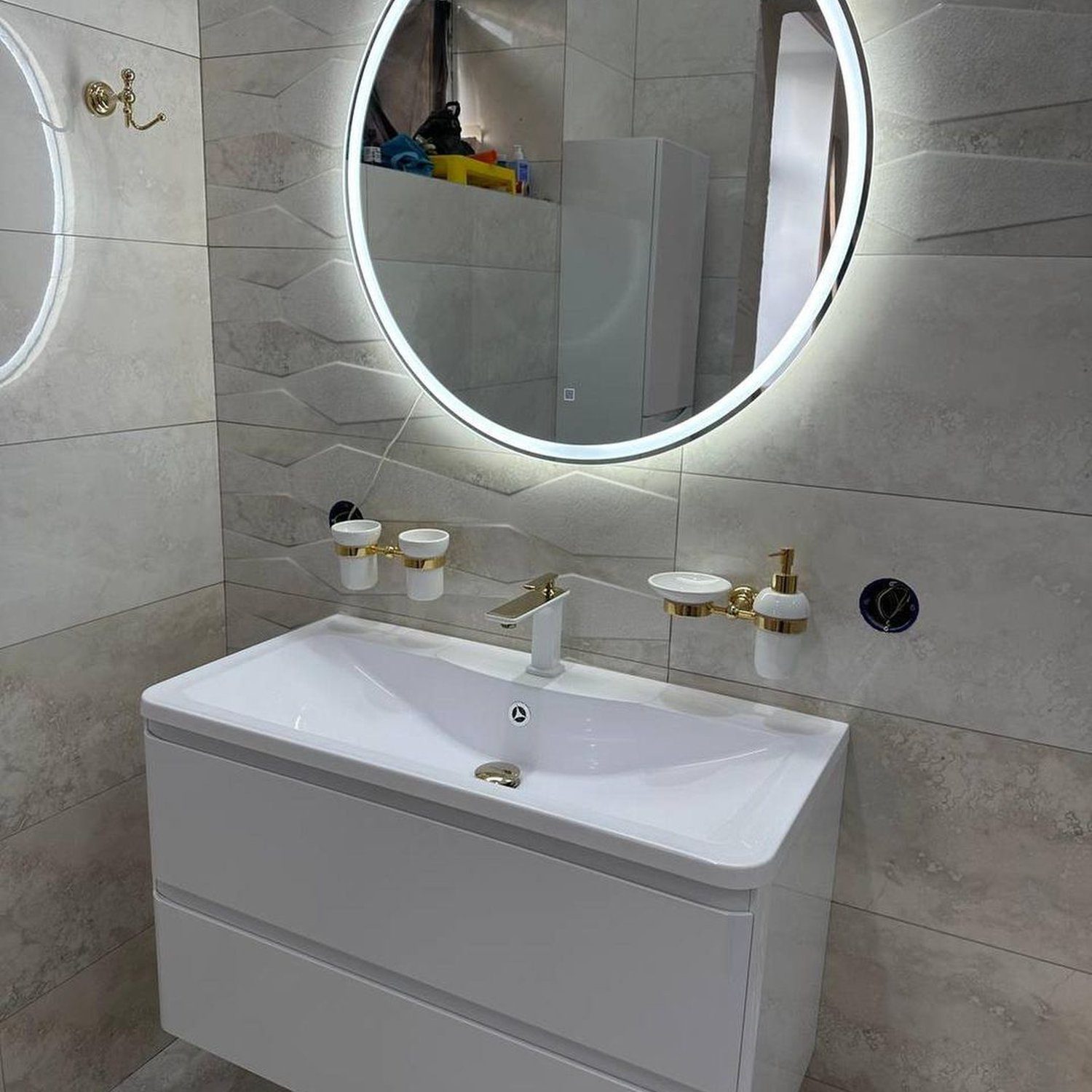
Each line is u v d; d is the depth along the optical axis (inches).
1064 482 51.3
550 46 59.2
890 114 51.3
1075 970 56.1
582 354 61.5
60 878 70.8
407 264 66.2
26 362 62.8
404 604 72.7
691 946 46.5
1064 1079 57.8
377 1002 56.9
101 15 64.0
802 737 56.9
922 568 55.2
